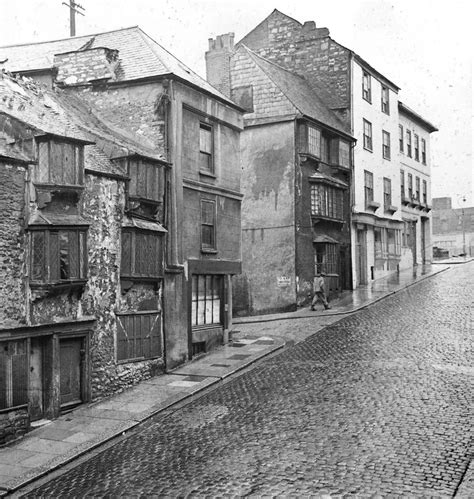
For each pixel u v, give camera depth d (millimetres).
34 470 10922
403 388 13711
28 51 21922
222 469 10070
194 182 19297
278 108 28344
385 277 36969
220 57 29750
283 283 27672
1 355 12773
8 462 11383
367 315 24125
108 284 15719
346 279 32219
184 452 11125
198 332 19500
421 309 24297
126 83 18578
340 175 32188
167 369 17688
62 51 21172
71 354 14711
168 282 18047
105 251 15633
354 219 32844
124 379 16078
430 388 13570
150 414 13852
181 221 18594
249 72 29109
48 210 13797
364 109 35469
